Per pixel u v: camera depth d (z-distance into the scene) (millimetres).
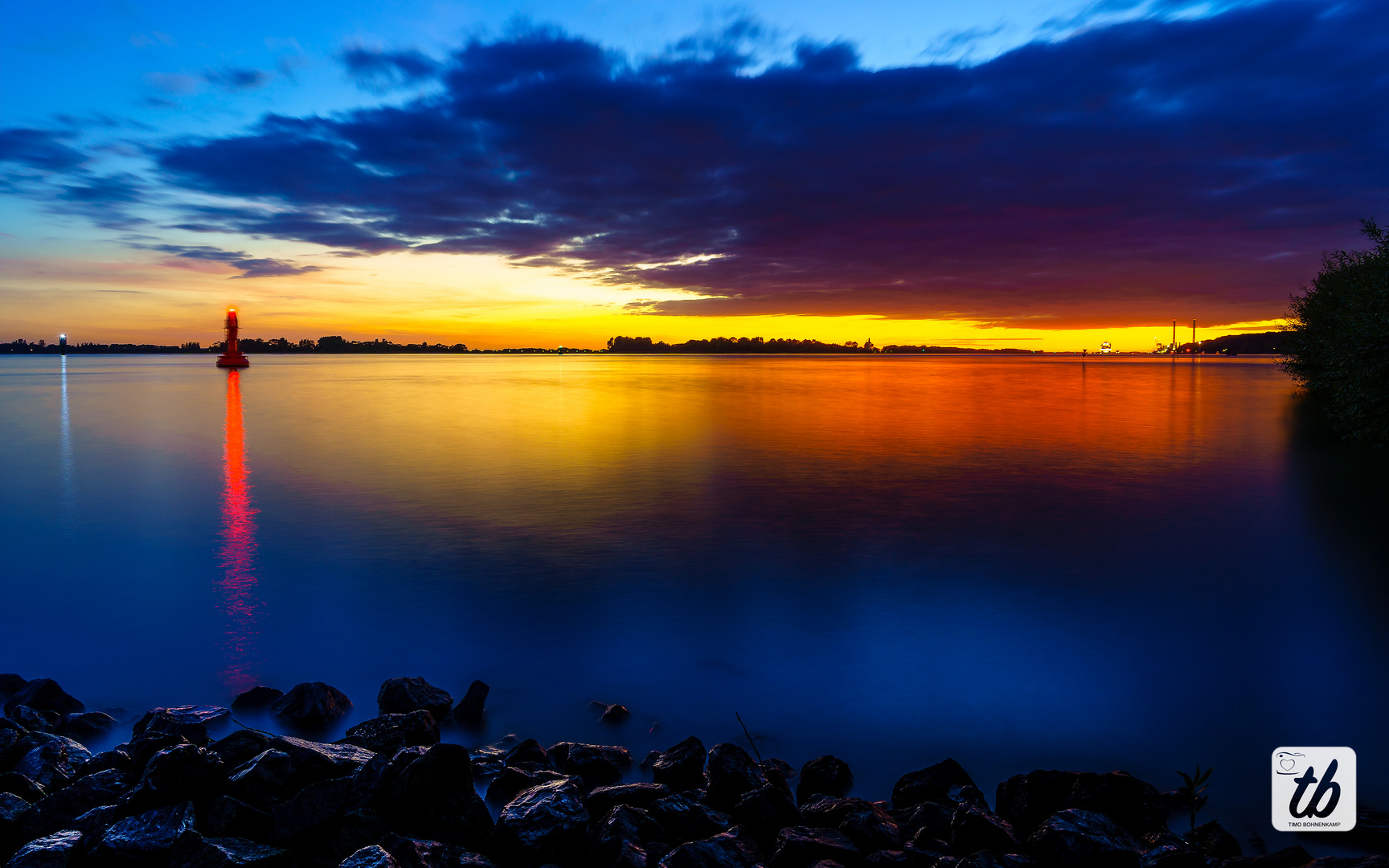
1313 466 22047
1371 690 7480
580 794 5254
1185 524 14828
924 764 6309
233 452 25766
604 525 14953
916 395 60188
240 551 13023
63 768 5688
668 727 6910
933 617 9625
